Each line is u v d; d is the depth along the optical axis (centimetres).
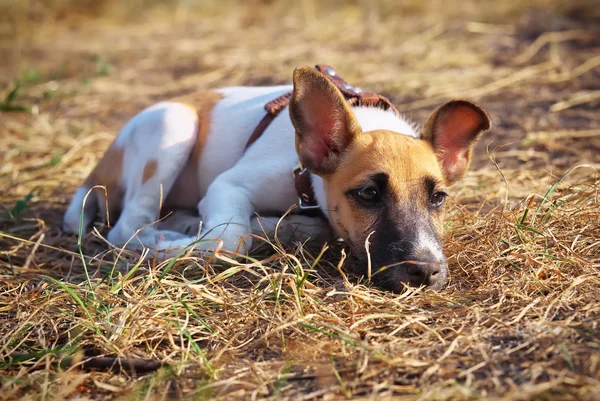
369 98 102
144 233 105
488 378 79
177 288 92
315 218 101
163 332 87
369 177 92
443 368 81
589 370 79
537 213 100
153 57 196
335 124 94
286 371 82
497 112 138
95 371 83
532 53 173
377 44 189
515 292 89
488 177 115
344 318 87
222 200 100
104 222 111
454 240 97
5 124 143
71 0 250
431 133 95
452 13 212
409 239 90
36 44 220
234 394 80
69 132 139
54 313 90
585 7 203
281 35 207
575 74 156
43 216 115
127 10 253
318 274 94
